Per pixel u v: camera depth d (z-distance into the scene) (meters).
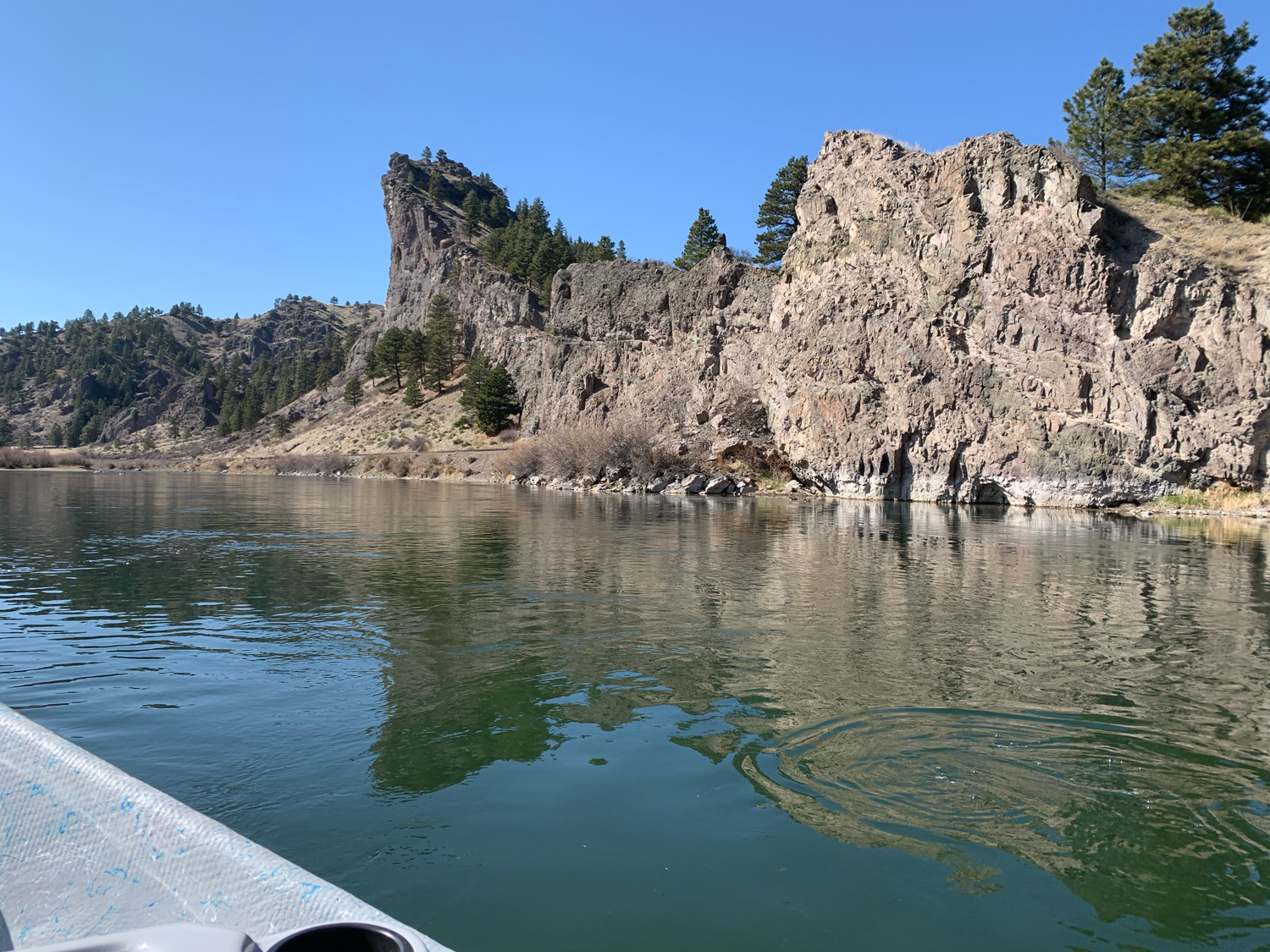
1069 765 5.65
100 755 5.74
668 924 3.67
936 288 40.34
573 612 11.10
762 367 53.00
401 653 8.73
